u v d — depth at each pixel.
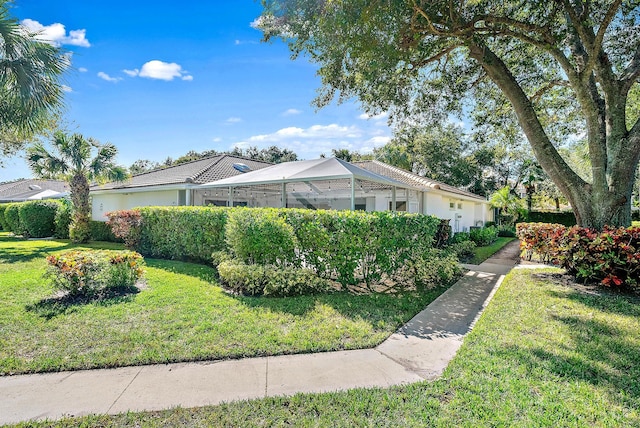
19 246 15.43
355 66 9.03
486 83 12.95
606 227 8.21
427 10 7.62
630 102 13.71
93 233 18.12
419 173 37.69
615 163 8.84
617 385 3.48
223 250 9.65
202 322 5.29
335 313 5.86
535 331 5.06
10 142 20.16
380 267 7.86
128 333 4.84
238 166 20.28
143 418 2.97
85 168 16.81
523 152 32.16
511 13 8.87
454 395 3.32
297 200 22.16
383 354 4.38
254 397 3.33
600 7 9.13
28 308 5.88
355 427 2.86
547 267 11.05
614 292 7.48
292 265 8.05
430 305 6.73
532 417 2.93
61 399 3.28
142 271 7.65
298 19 7.94
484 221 31.05
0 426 2.85
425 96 12.42
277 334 4.87
